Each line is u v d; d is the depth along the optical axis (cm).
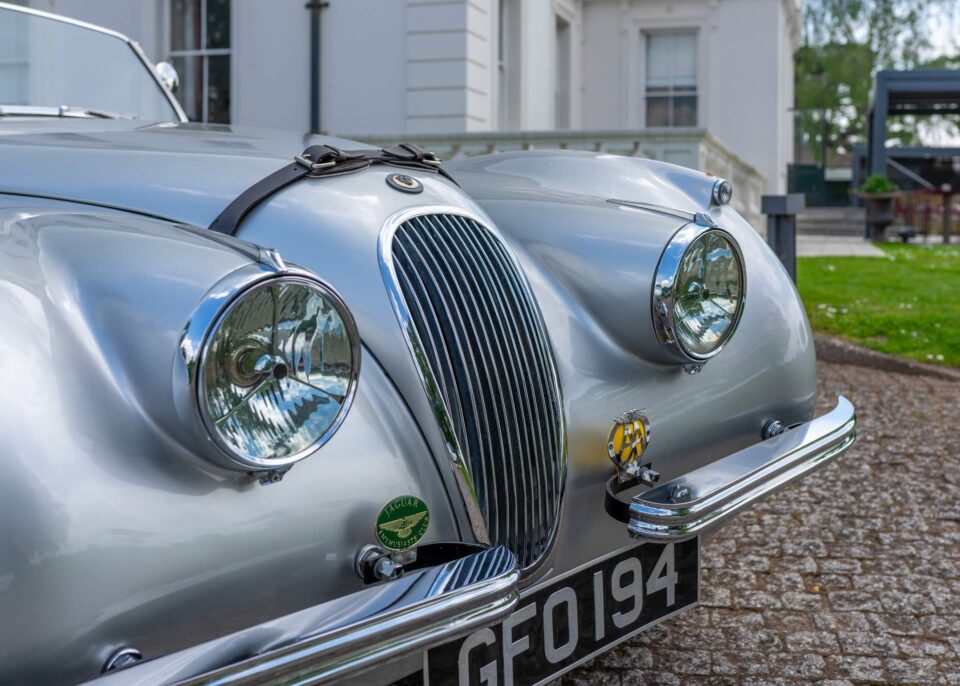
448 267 176
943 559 311
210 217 172
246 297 128
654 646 256
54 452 121
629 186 254
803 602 282
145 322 131
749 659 249
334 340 136
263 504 137
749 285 236
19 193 180
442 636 139
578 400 191
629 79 1436
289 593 140
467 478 162
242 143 207
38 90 291
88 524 121
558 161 264
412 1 958
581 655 185
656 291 197
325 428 135
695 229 202
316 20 976
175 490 129
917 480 386
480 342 173
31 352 126
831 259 1136
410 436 159
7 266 134
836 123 4059
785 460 207
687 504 182
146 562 125
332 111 985
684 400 209
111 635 123
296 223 171
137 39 989
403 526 153
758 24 1395
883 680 239
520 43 1155
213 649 121
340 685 148
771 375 230
